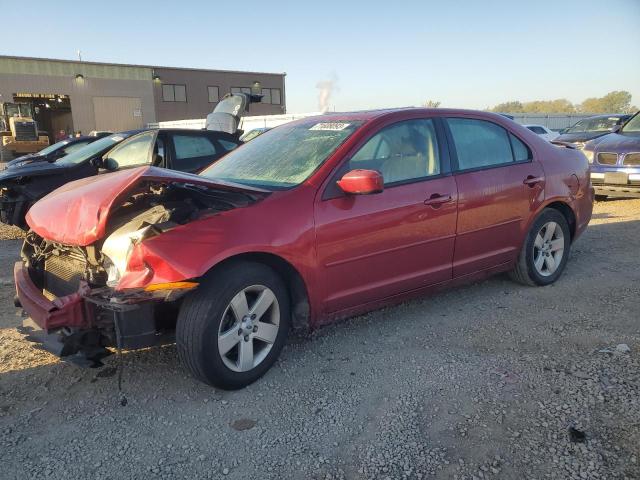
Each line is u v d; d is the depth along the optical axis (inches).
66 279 132.1
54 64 1518.2
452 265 162.9
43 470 99.0
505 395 118.3
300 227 129.3
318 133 157.2
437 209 154.3
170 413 117.2
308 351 145.9
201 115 1875.0
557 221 190.9
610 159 353.1
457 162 164.2
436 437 104.8
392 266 148.0
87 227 116.5
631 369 125.1
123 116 1658.5
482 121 176.4
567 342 143.3
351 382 128.0
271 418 114.1
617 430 102.7
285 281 134.9
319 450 102.9
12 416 117.2
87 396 125.1
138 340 114.0
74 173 293.7
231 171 156.6
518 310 169.3
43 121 1754.4
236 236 119.6
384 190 145.4
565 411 110.3
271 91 2046.0
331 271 135.9
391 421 111.1
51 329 114.1
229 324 122.9
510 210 174.4
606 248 243.4
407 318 167.2
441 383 125.3
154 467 99.5
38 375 135.8
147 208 127.5
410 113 159.6
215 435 108.7
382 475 95.0
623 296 177.2
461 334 152.9
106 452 104.1
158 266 110.0
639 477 90.1
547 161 188.2
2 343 156.3
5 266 252.2
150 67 1685.5
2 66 1445.6
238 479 95.8
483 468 95.1
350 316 145.7
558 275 194.7
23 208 283.7
